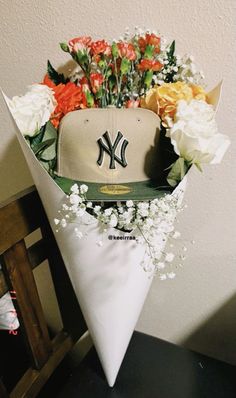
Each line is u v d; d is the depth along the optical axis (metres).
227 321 0.85
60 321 1.08
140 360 0.75
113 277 0.56
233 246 0.75
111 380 0.68
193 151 0.46
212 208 0.72
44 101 0.49
